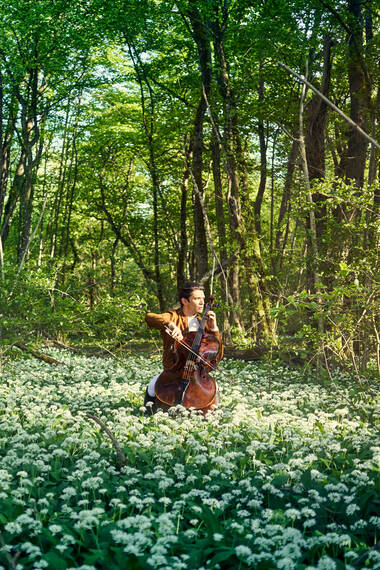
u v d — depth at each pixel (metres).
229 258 12.27
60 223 23.41
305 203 7.75
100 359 10.95
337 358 6.70
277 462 4.05
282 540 2.62
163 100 18.61
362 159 11.75
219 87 13.04
